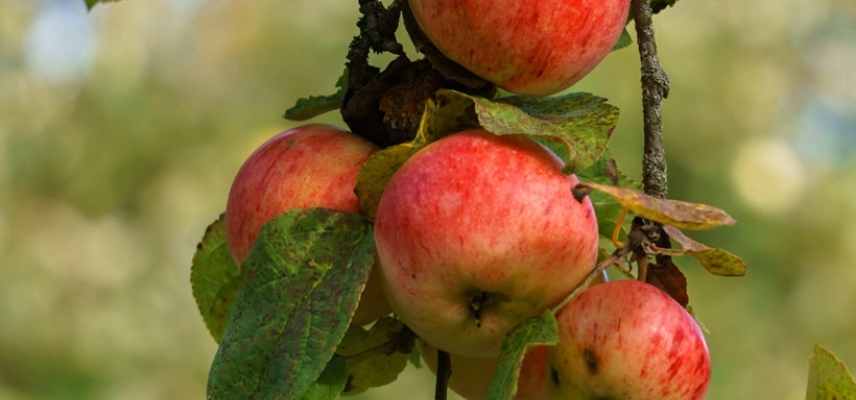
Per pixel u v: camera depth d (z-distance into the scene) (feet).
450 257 6.87
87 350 29.32
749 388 28.43
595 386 7.01
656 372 6.88
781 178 29.30
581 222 6.99
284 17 31.94
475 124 7.37
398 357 8.21
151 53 32.58
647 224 7.22
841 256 29.37
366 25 7.95
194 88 32.30
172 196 31.01
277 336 7.14
